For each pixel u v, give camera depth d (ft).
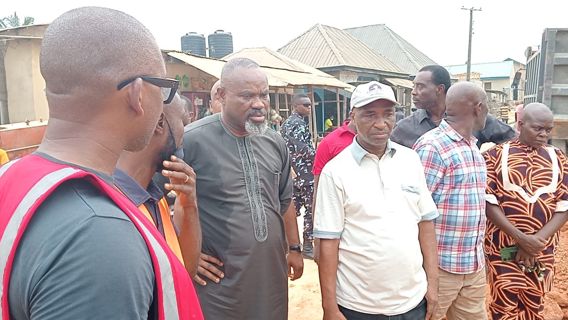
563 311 12.84
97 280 2.56
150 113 3.29
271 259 8.08
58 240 2.62
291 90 54.03
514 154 10.12
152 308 3.05
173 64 38.99
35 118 37.68
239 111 7.86
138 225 2.99
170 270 3.14
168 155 5.31
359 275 7.67
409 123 12.10
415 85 11.96
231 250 7.72
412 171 8.19
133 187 4.54
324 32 82.89
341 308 8.00
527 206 9.89
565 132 15.72
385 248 7.52
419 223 8.43
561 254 15.05
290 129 18.34
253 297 7.84
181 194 5.67
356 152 7.98
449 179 9.07
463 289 9.52
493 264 10.50
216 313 7.73
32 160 3.06
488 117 13.21
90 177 2.90
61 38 2.98
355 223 7.73
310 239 18.40
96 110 3.07
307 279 15.81
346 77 74.84
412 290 7.70
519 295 10.33
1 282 2.71
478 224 9.23
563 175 9.99
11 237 2.70
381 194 7.77
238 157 8.04
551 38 15.55
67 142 3.08
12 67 37.42
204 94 41.78
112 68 3.01
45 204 2.77
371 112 7.70
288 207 9.20
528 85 21.56
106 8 3.20
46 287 2.54
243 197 7.88
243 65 7.98
